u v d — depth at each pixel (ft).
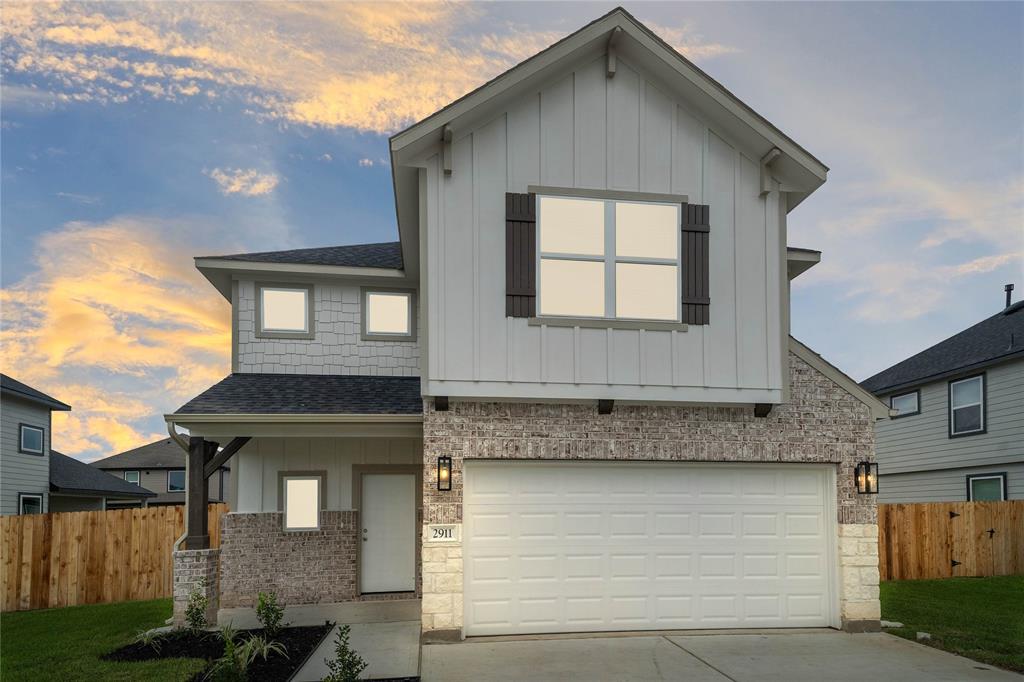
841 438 30.73
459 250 28.30
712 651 26.12
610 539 29.71
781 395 29.81
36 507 64.69
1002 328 60.34
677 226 30.04
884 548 45.68
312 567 37.47
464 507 28.84
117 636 29.84
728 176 30.63
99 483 74.18
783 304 30.37
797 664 24.34
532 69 28.43
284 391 36.50
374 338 41.83
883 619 32.35
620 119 30.04
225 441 38.40
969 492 56.70
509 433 28.81
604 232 29.50
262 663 24.50
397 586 38.19
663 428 29.81
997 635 28.91
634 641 27.61
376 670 23.43
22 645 28.40
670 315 29.66
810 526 30.86
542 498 29.50
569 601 29.14
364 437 34.63
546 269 29.12
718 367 29.53
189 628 28.68
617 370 28.84
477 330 28.09
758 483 30.81
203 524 30.45
